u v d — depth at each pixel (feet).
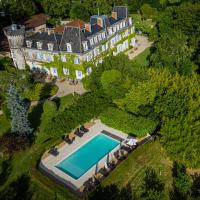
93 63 289.12
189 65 257.75
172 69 257.96
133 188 170.30
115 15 322.55
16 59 308.81
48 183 170.09
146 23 405.39
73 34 270.05
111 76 215.72
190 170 179.73
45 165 188.24
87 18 419.74
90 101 216.54
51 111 223.51
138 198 165.17
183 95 205.67
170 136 183.62
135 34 366.02
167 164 183.83
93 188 166.81
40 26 404.16
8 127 221.87
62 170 184.55
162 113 201.46
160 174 177.78
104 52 303.68
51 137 204.95
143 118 203.41
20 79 251.60
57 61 286.46
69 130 202.90
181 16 328.08
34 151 196.24
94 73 235.40
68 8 438.81
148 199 159.12
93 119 224.33
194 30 313.12
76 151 197.36
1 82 238.07
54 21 422.82
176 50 272.72
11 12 401.49
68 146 201.67
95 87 230.48
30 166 183.01
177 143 178.81
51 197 165.68
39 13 438.81
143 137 204.33
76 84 280.31
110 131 212.23
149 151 191.11
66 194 162.91
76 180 177.06
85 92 263.90
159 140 191.93
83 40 271.28
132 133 206.28
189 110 192.24
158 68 251.19
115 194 167.02
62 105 246.27
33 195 168.96
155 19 386.52
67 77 292.20
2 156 196.24
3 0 407.85
